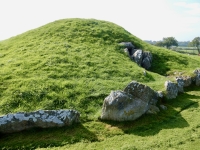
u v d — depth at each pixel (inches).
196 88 1109.7
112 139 574.6
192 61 1589.6
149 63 1414.9
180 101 883.4
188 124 660.7
